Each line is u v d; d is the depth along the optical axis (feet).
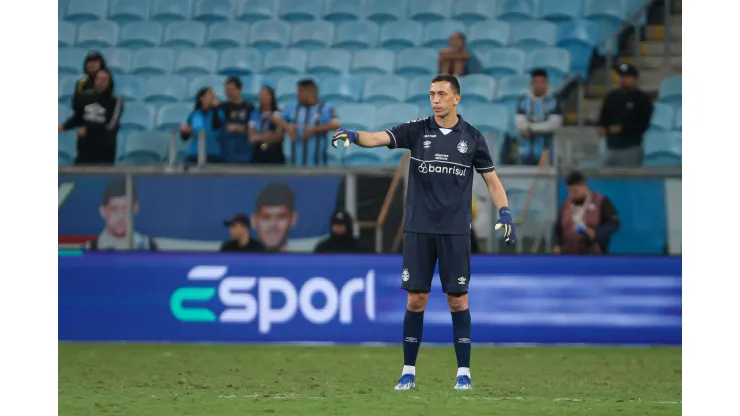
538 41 159.43
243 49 160.35
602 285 122.31
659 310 121.90
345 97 153.69
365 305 122.83
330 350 114.93
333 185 127.54
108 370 96.07
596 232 124.77
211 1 165.89
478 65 156.25
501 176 126.11
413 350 79.87
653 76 152.15
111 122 140.05
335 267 123.13
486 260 122.72
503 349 116.88
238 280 123.75
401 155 141.90
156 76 155.43
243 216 127.03
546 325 122.11
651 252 124.98
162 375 91.97
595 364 102.94
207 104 136.77
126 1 165.17
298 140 135.85
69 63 158.71
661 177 124.88
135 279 124.36
